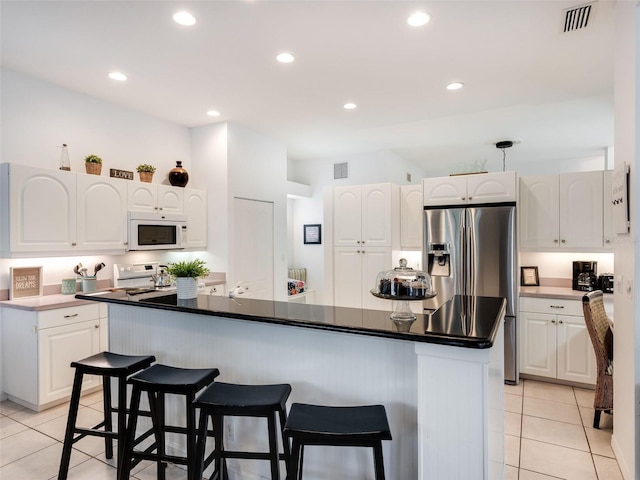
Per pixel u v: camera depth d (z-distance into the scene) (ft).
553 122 15.35
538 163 23.72
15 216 9.53
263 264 16.26
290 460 4.73
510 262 12.07
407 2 7.25
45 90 10.93
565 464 7.49
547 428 8.96
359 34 8.36
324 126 15.26
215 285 13.84
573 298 11.38
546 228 12.64
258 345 6.71
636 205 6.13
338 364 5.97
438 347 4.60
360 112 13.52
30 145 10.62
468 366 4.50
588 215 12.10
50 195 10.22
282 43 8.76
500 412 6.33
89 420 9.28
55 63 9.78
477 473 4.47
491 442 4.89
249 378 6.81
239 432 6.86
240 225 15.11
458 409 4.55
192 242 14.17
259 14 7.63
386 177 20.11
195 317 7.42
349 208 15.78
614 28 7.99
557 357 11.64
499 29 8.16
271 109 13.17
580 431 8.80
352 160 21.02
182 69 10.11
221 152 14.56
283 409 5.65
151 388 5.93
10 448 8.06
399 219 15.72
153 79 10.74
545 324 11.78
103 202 11.45
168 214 13.24
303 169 22.47
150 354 8.05
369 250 15.37
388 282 5.50
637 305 6.19
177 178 14.06
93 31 8.23
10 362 10.26
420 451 4.74
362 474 5.83
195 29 8.16
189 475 5.84
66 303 10.14
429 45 8.84
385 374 5.63
